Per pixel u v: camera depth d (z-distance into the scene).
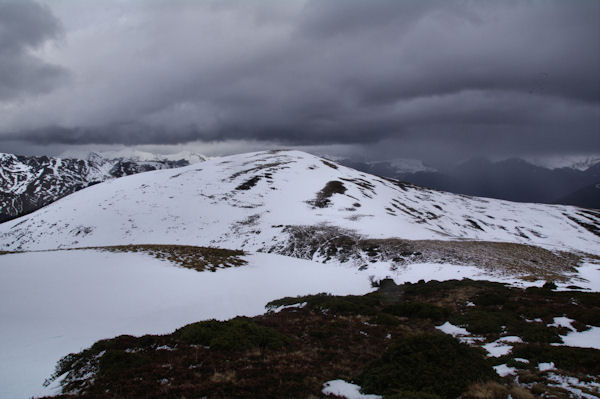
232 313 23.03
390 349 12.44
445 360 11.19
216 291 26.41
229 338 14.41
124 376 11.30
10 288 21.88
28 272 25.53
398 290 29.05
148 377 11.21
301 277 34.97
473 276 33.28
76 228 75.56
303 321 18.72
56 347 14.97
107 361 12.35
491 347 15.05
